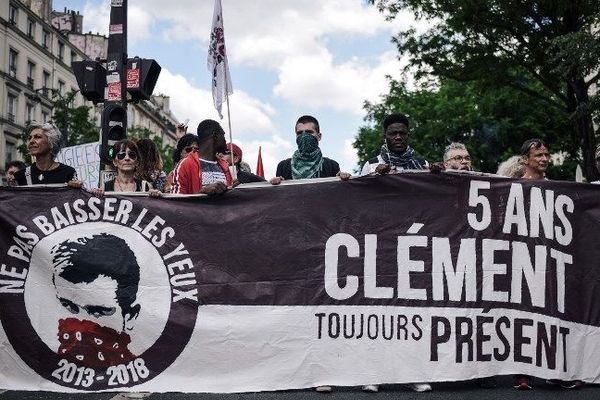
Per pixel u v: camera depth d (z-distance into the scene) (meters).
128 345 4.78
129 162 5.59
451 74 17.72
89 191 4.93
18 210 4.88
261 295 4.87
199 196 4.98
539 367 4.93
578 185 5.19
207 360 4.78
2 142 44.19
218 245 4.92
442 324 4.90
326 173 6.65
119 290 4.83
